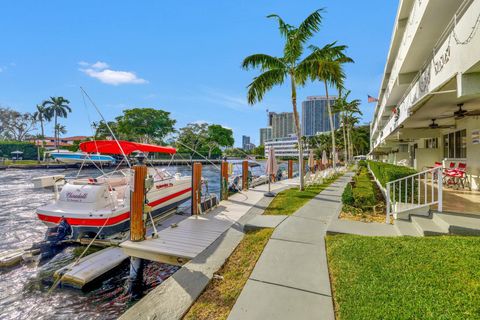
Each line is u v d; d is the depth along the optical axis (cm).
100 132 4834
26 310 477
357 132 5238
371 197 718
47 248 723
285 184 1547
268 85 1164
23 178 2620
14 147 5028
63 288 542
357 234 491
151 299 328
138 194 557
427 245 387
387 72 1456
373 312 263
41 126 5953
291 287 339
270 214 745
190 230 630
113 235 742
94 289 545
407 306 263
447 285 286
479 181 773
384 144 2031
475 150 793
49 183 834
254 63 1147
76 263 598
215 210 832
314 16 1052
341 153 5897
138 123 5916
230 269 412
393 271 332
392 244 411
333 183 1535
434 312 248
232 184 1294
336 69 1077
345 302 293
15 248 755
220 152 7838
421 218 504
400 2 843
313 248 464
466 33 373
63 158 3250
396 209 552
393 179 602
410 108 720
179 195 1082
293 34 1108
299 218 664
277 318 280
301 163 1209
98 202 759
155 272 614
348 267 369
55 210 748
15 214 1145
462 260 328
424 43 707
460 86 394
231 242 531
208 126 7800
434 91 532
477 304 250
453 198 638
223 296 332
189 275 391
